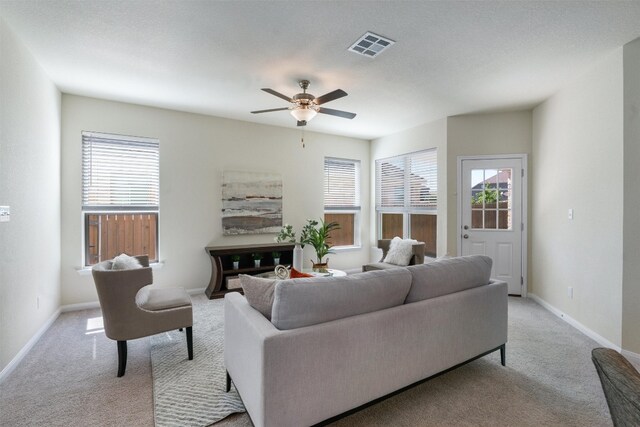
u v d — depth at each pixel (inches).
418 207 202.8
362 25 92.2
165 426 69.2
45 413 73.7
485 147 174.2
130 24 92.2
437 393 82.2
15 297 97.2
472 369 94.3
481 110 168.9
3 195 90.4
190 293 175.3
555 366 95.9
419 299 80.6
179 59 113.5
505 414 73.7
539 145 159.9
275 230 199.5
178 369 93.7
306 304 62.9
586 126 122.5
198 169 177.5
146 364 97.7
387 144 225.8
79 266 149.2
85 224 154.2
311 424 62.2
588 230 121.4
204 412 73.8
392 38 99.0
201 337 117.4
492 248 174.2
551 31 95.0
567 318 134.5
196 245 177.2
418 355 77.4
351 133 221.8
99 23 91.8
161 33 96.9
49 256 129.2
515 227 170.6
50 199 130.4
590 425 69.8
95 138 155.0
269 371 57.3
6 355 91.4
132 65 118.3
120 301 89.0
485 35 97.1
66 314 141.6
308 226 193.5
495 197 173.8
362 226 240.2
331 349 63.8
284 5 83.2
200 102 158.6
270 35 97.7
